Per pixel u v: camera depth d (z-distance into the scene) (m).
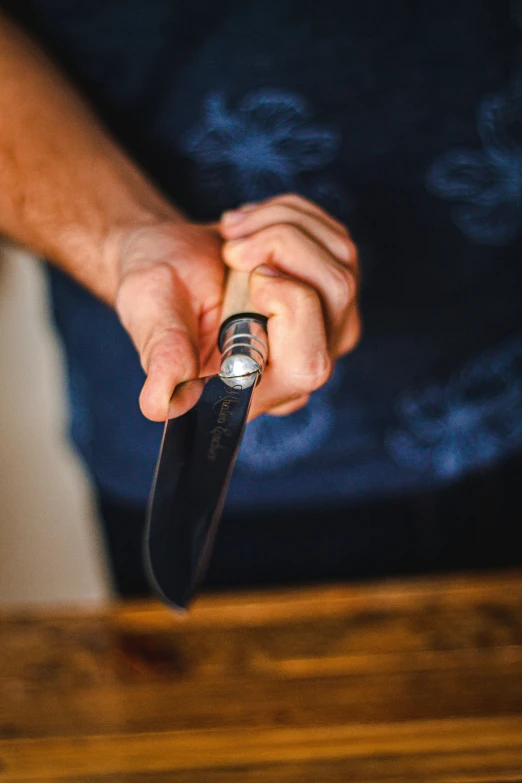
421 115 0.70
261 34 0.68
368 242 0.72
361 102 0.69
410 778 0.53
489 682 0.59
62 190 0.56
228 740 0.56
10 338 1.39
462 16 0.68
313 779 0.53
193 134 0.70
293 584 0.85
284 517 0.81
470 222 0.72
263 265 0.47
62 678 0.61
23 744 0.56
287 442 0.73
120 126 0.70
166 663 0.62
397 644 0.62
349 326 0.51
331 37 0.68
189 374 0.44
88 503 1.49
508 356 0.74
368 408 0.73
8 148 0.58
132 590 0.86
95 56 0.68
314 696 0.58
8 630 0.65
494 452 0.76
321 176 0.71
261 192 0.71
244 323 0.45
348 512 0.81
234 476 0.75
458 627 0.63
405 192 0.71
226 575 0.85
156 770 0.54
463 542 0.83
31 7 0.67
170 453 0.42
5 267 1.35
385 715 0.57
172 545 0.40
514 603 0.65
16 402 1.43
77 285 0.71
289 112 0.69
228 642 0.63
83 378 0.74
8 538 1.49
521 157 0.71
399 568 0.84
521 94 0.70
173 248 0.49
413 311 0.73
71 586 1.52
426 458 0.75
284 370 0.46
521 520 0.83
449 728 0.55
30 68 0.62
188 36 0.67
